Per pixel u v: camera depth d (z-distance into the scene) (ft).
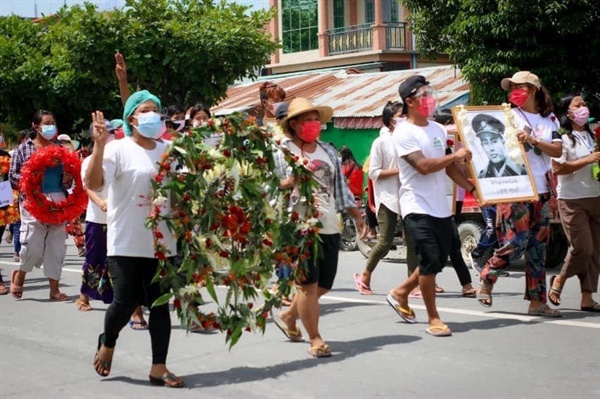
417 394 20.75
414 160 25.43
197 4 63.31
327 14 107.24
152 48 59.36
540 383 21.40
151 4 60.18
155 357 22.06
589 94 52.95
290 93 79.15
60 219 34.30
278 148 22.72
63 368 24.14
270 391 21.34
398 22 102.32
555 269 42.47
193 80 60.18
